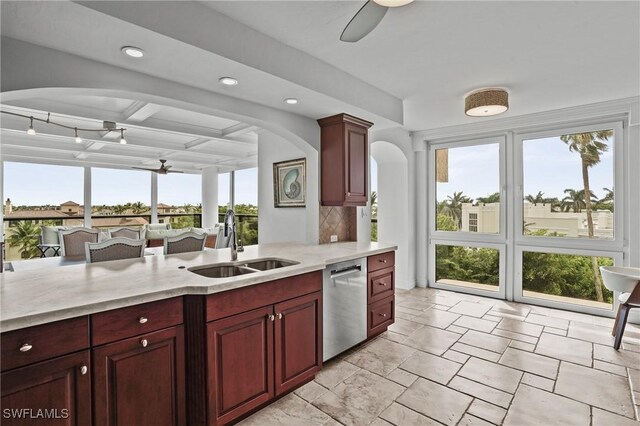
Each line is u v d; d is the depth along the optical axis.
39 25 1.49
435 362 2.60
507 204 4.20
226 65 1.94
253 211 7.71
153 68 1.97
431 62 2.44
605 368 2.48
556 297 3.92
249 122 2.80
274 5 1.74
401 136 4.59
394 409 2.01
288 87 2.31
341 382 2.31
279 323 2.07
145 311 1.57
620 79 2.74
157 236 5.54
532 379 2.34
